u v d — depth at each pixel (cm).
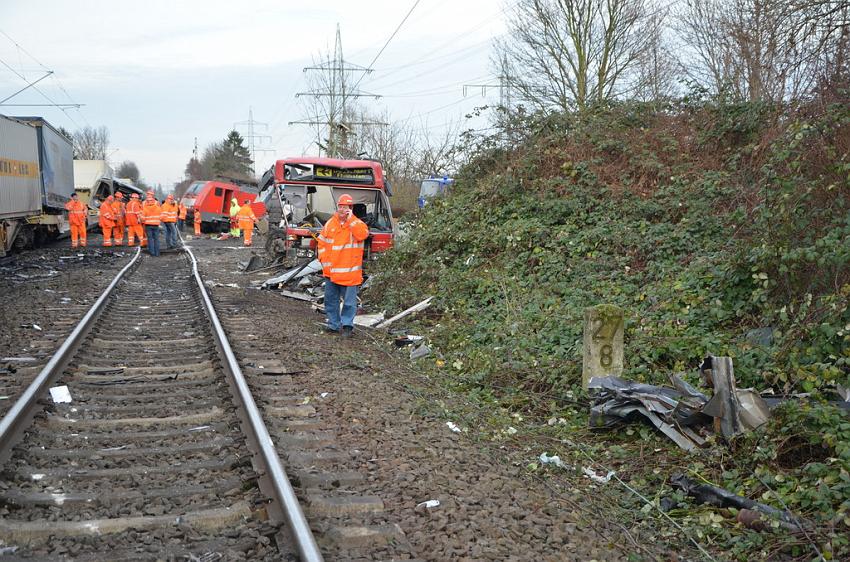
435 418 711
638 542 480
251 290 1658
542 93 2766
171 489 489
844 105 901
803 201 830
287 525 428
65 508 461
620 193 1312
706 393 691
